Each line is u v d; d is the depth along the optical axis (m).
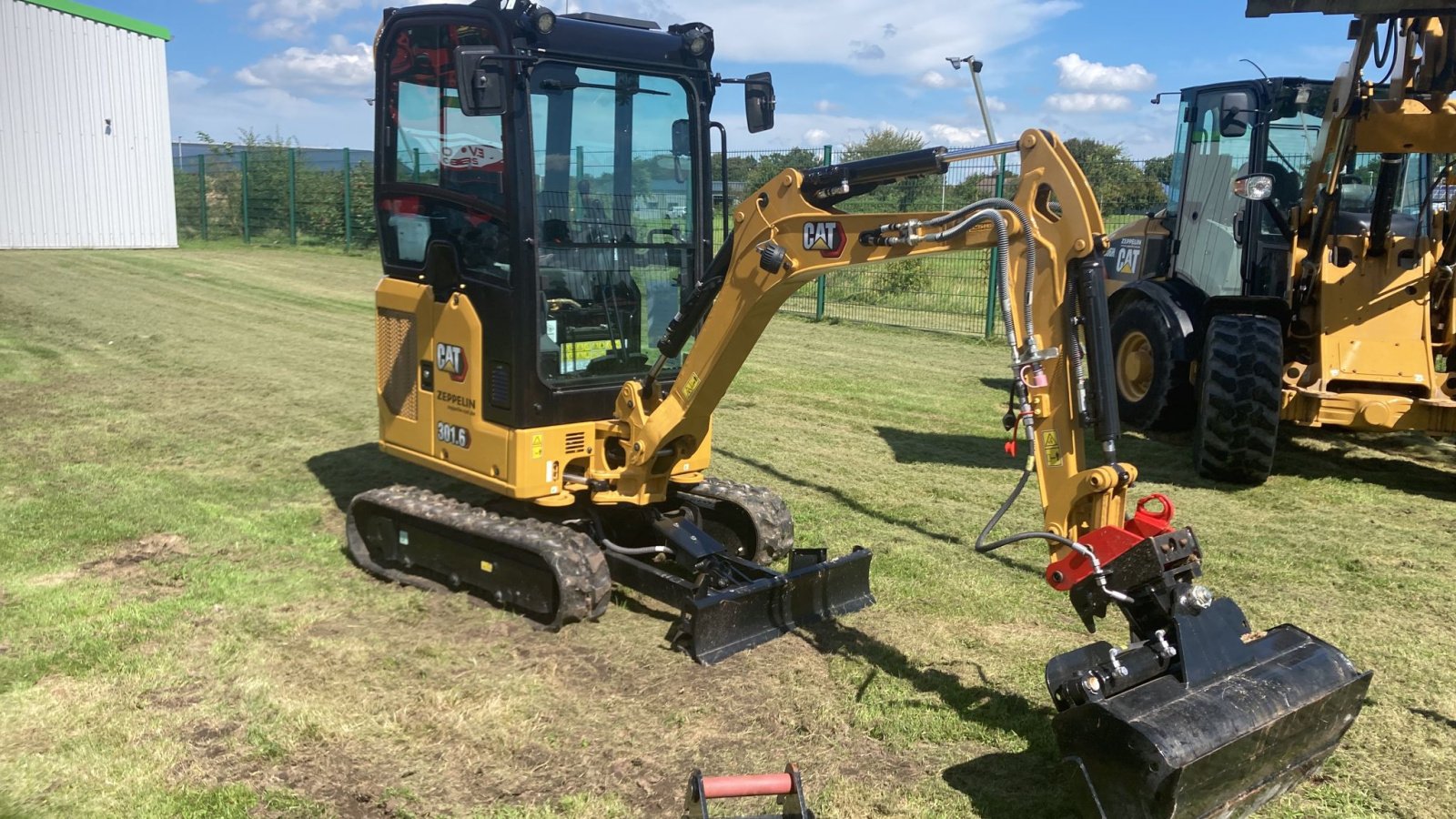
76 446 7.96
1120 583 3.45
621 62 4.95
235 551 5.83
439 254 5.14
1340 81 6.77
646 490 5.07
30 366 10.92
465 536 5.10
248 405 9.48
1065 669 3.45
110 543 5.90
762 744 3.92
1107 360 3.52
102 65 24.41
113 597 5.13
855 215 4.04
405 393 5.57
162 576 5.43
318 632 4.82
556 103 4.84
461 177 5.04
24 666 4.36
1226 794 3.21
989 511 6.83
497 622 4.92
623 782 3.66
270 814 3.43
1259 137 8.08
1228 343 7.15
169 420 8.84
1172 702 3.20
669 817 3.46
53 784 3.55
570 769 3.74
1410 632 4.97
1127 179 15.30
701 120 5.32
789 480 7.50
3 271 18.86
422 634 4.80
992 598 5.32
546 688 4.31
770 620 4.81
